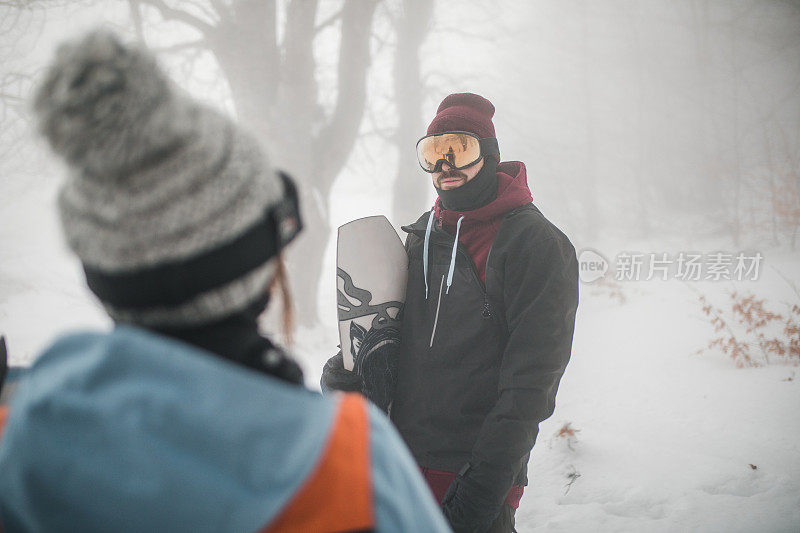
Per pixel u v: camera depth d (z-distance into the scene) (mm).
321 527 427
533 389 1716
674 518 3217
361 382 1986
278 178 560
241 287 506
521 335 1756
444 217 2010
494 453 1670
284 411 454
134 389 427
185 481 410
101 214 447
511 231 1860
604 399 5445
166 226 449
